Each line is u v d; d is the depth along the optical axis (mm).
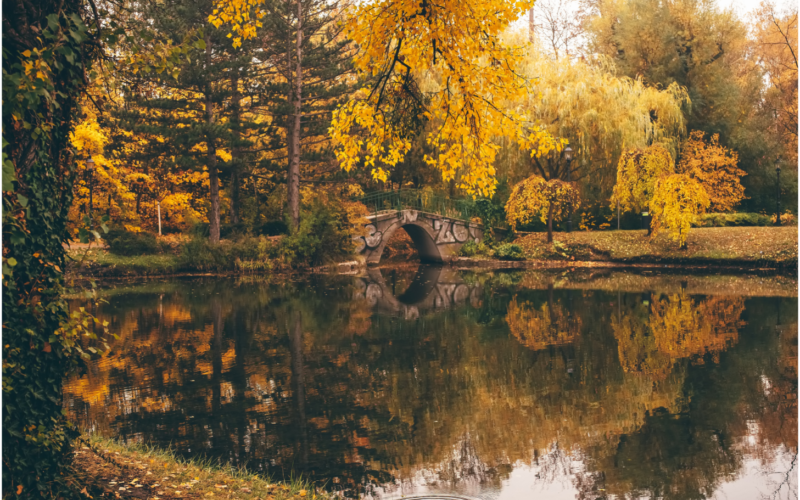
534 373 10531
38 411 4207
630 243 28953
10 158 4004
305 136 29984
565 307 17188
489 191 6984
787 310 15938
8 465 3941
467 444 7352
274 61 30703
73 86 4547
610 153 29797
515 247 30469
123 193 28031
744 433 7652
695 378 10062
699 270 25578
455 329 14477
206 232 28922
